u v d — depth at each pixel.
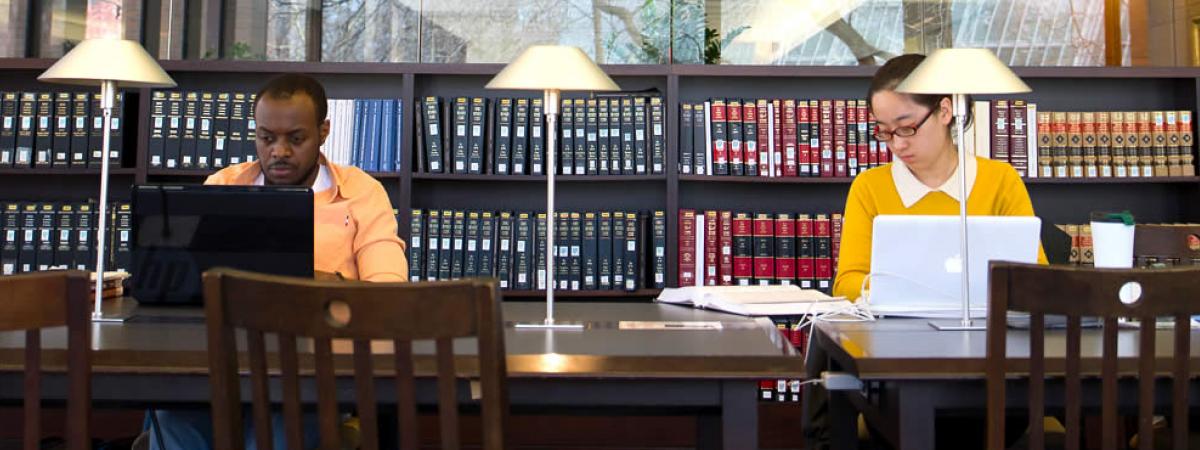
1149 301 1.27
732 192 3.52
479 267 3.19
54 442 1.86
